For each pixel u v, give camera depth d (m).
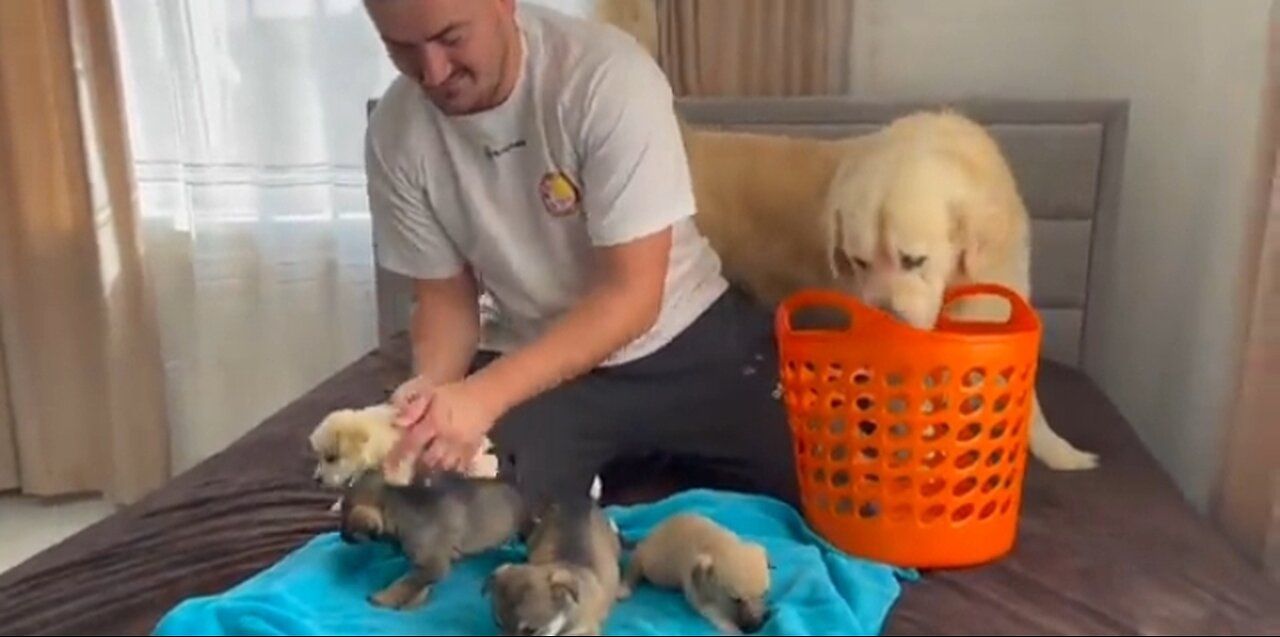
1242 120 2.02
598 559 1.34
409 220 1.69
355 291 2.61
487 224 1.64
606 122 1.51
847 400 1.43
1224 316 2.06
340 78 2.44
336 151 2.49
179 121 2.48
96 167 2.44
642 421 1.72
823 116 2.25
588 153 1.53
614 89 1.52
